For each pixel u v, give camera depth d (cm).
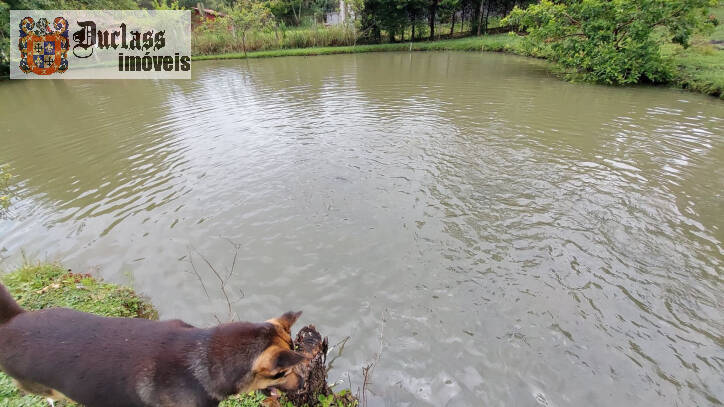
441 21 3167
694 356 348
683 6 1260
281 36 3025
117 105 1365
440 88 1450
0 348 220
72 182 737
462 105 1185
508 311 403
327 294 433
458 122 1010
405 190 657
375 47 2823
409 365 346
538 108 1116
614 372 336
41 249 529
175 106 1312
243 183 704
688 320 386
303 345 279
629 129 909
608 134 884
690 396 314
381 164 763
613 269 457
